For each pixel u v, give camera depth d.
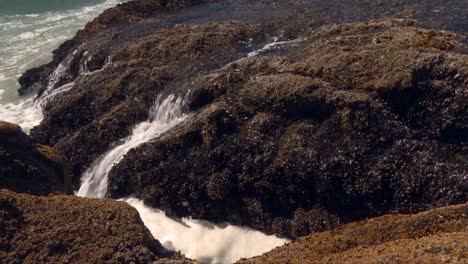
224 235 26.11
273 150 26.89
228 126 28.48
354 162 25.12
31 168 25.42
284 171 26.05
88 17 57.44
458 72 25.52
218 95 30.39
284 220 25.59
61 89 37.75
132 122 32.78
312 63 29.83
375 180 24.48
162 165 28.59
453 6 37.53
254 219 26.06
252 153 27.12
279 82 28.73
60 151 32.31
